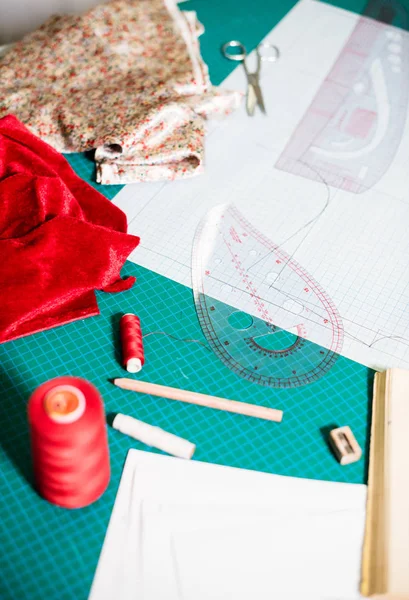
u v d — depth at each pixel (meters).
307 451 1.07
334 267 1.32
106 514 1.00
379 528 0.98
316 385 1.15
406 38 1.80
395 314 1.25
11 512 0.99
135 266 1.30
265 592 0.93
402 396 1.10
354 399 1.14
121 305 1.24
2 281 1.18
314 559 0.96
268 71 1.70
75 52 1.61
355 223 1.40
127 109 1.49
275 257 1.32
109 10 1.69
